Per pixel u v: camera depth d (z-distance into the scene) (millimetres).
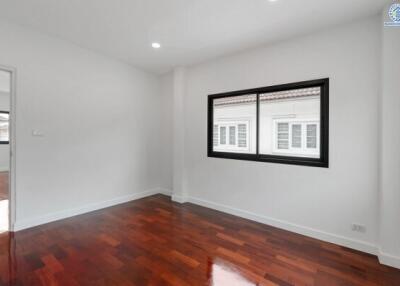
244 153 3422
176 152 4160
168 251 2375
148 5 2273
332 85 2559
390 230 2129
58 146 3154
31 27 2814
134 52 3488
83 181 3459
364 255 2309
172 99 4445
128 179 4129
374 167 2328
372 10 2227
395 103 2080
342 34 2496
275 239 2668
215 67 3688
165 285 1840
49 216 3086
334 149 2555
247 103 3371
